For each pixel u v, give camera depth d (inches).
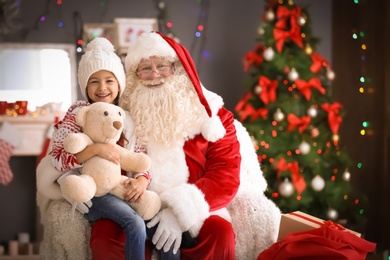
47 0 213.6
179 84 130.9
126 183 118.4
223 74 222.1
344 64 217.0
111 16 216.4
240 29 222.2
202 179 127.2
